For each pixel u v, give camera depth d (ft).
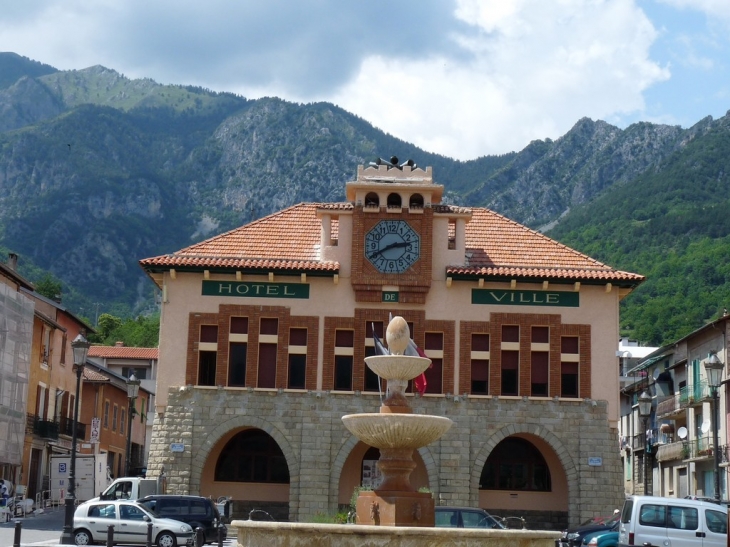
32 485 204.54
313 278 150.51
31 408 203.00
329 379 147.74
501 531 66.54
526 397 146.92
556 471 150.71
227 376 148.25
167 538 118.42
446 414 146.41
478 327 149.18
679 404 215.10
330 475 144.66
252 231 158.10
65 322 231.50
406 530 65.31
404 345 80.33
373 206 150.61
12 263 222.07
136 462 295.28
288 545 66.13
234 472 152.35
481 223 161.79
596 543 104.37
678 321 373.40
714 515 97.30
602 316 149.69
